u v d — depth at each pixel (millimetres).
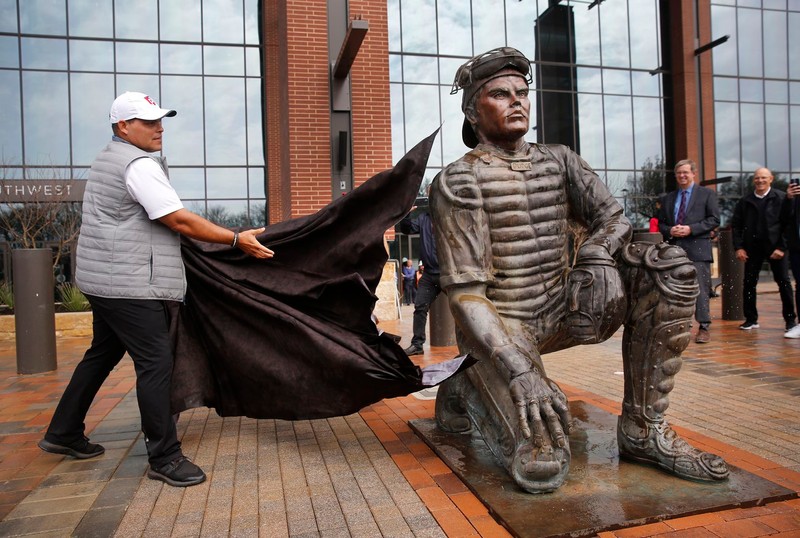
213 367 3439
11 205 16203
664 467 2730
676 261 2600
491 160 2854
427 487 2770
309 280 3385
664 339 2666
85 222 3025
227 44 19000
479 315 2648
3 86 17656
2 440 3844
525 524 2262
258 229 3445
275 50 18734
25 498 2826
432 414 4168
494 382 2764
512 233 2807
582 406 4008
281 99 15039
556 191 2898
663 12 21719
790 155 22906
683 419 3777
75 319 9711
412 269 17688
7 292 11133
